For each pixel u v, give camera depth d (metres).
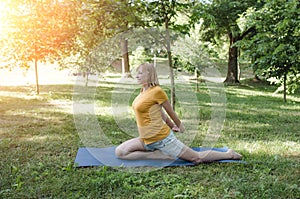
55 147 4.01
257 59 7.72
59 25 7.57
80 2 5.55
